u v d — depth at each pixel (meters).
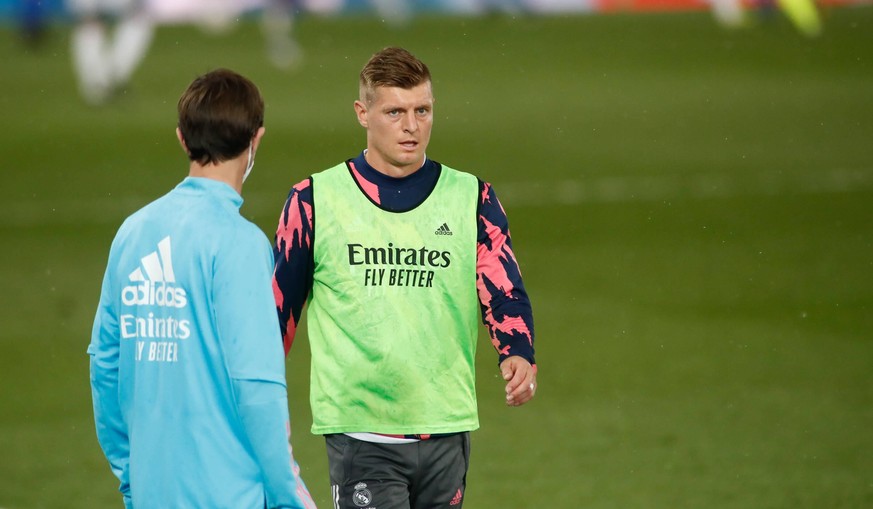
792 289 30.94
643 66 91.50
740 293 30.66
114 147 61.56
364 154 11.89
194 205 9.36
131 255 9.43
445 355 11.55
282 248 11.61
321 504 17.50
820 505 16.86
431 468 11.61
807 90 80.00
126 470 9.74
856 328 27.17
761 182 48.81
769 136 63.22
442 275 11.59
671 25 108.94
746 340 26.27
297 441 20.34
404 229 11.60
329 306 11.61
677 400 22.14
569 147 60.28
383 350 11.41
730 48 98.69
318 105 74.12
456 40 101.94
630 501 17.09
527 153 58.59
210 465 9.09
